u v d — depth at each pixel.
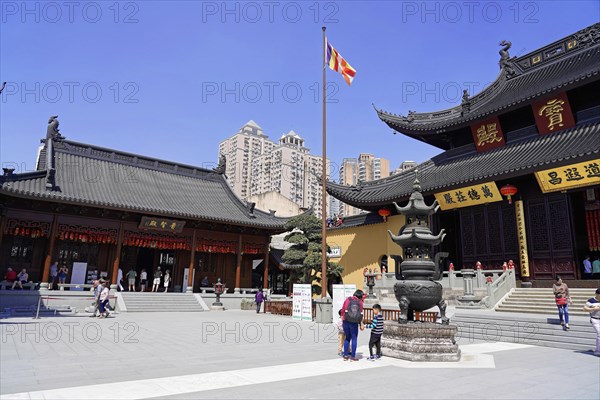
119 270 33.59
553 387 8.34
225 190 45.16
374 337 11.53
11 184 28.78
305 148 106.00
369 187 37.38
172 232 36.75
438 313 21.72
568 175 23.25
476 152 32.66
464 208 31.30
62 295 29.05
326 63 26.25
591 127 26.05
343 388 7.98
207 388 7.79
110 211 33.62
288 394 7.43
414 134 36.00
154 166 42.25
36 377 8.54
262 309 33.66
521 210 26.86
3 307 26.94
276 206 65.50
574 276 24.34
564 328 15.68
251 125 110.94
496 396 7.55
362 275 37.41
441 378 9.06
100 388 7.61
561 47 31.25
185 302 33.97
